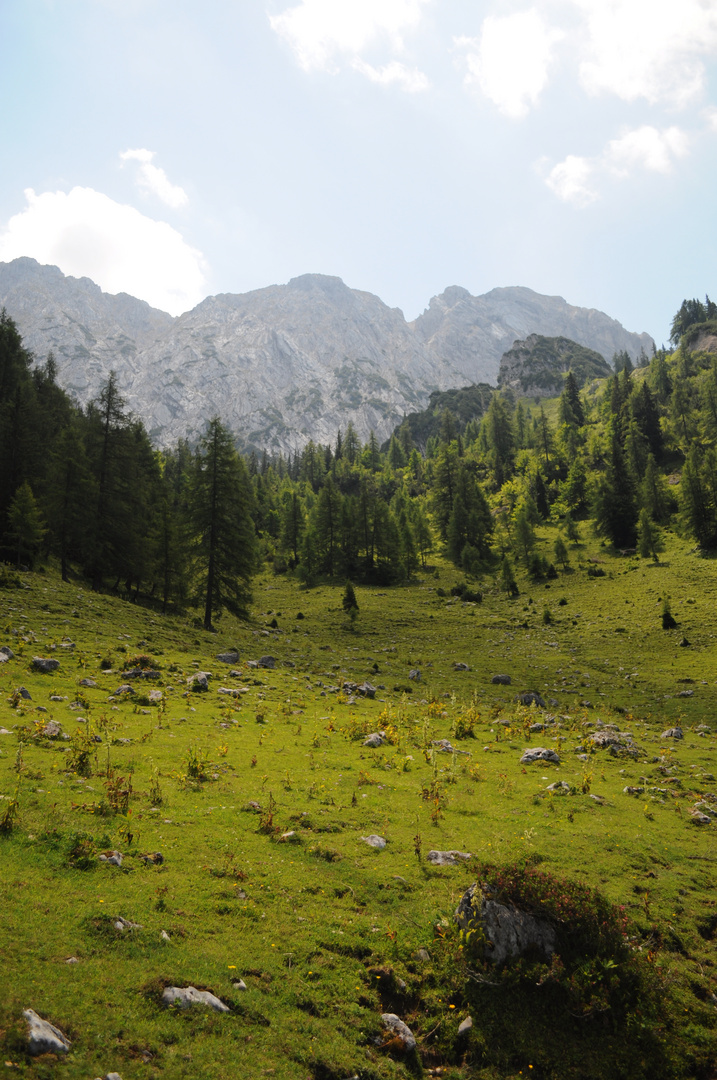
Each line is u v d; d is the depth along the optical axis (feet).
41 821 34.47
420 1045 26.48
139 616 151.74
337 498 382.63
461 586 318.65
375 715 88.99
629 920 35.60
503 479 558.56
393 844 41.19
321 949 29.35
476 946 30.81
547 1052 27.22
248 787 48.67
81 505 182.60
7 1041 19.16
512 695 133.80
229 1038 22.72
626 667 166.50
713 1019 30.42
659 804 57.16
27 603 125.80
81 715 62.59
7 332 293.84
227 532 179.83
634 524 370.12
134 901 29.01
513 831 46.03
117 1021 21.72
